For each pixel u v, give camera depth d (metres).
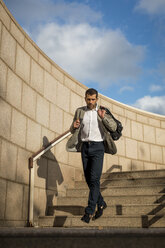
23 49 5.17
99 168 3.78
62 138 5.88
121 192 5.34
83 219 3.61
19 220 4.49
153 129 8.77
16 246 1.79
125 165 7.82
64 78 6.59
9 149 4.37
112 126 3.77
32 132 5.16
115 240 1.73
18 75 4.89
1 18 4.54
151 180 5.50
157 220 4.22
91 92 3.90
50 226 4.80
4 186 4.15
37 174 5.17
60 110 6.27
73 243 1.76
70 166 6.31
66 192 5.80
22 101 4.93
